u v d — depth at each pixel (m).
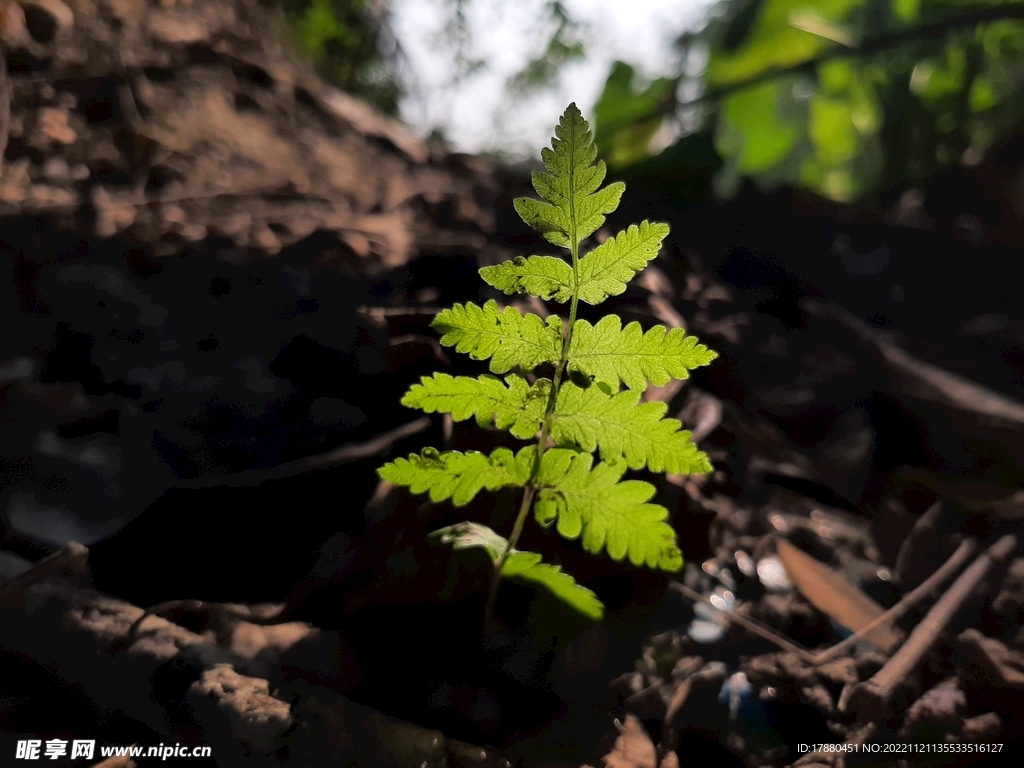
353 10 0.76
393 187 0.54
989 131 0.59
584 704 0.19
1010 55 0.59
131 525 0.22
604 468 0.18
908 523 0.29
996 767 0.18
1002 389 0.35
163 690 0.17
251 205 0.45
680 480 0.27
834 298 0.46
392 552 0.21
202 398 0.27
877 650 0.22
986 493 0.29
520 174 0.60
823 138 0.63
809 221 0.54
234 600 0.21
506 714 0.18
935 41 0.58
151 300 0.33
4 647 0.18
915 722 0.19
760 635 0.22
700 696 0.20
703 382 0.35
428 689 0.19
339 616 0.20
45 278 0.32
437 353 0.28
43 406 0.26
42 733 0.16
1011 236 0.51
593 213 0.17
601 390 0.18
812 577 0.25
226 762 0.16
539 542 0.23
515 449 0.24
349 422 0.27
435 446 0.25
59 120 0.44
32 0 0.48
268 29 0.71
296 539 0.22
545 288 0.17
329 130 0.60
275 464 0.26
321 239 0.40
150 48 0.54
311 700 0.17
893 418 0.34
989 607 0.23
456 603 0.20
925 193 0.60
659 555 0.19
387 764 0.16
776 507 0.30
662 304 0.35
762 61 0.62
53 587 0.19
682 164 0.59
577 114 0.17
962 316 0.44
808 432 0.33
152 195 0.43
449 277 0.36
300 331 0.31
